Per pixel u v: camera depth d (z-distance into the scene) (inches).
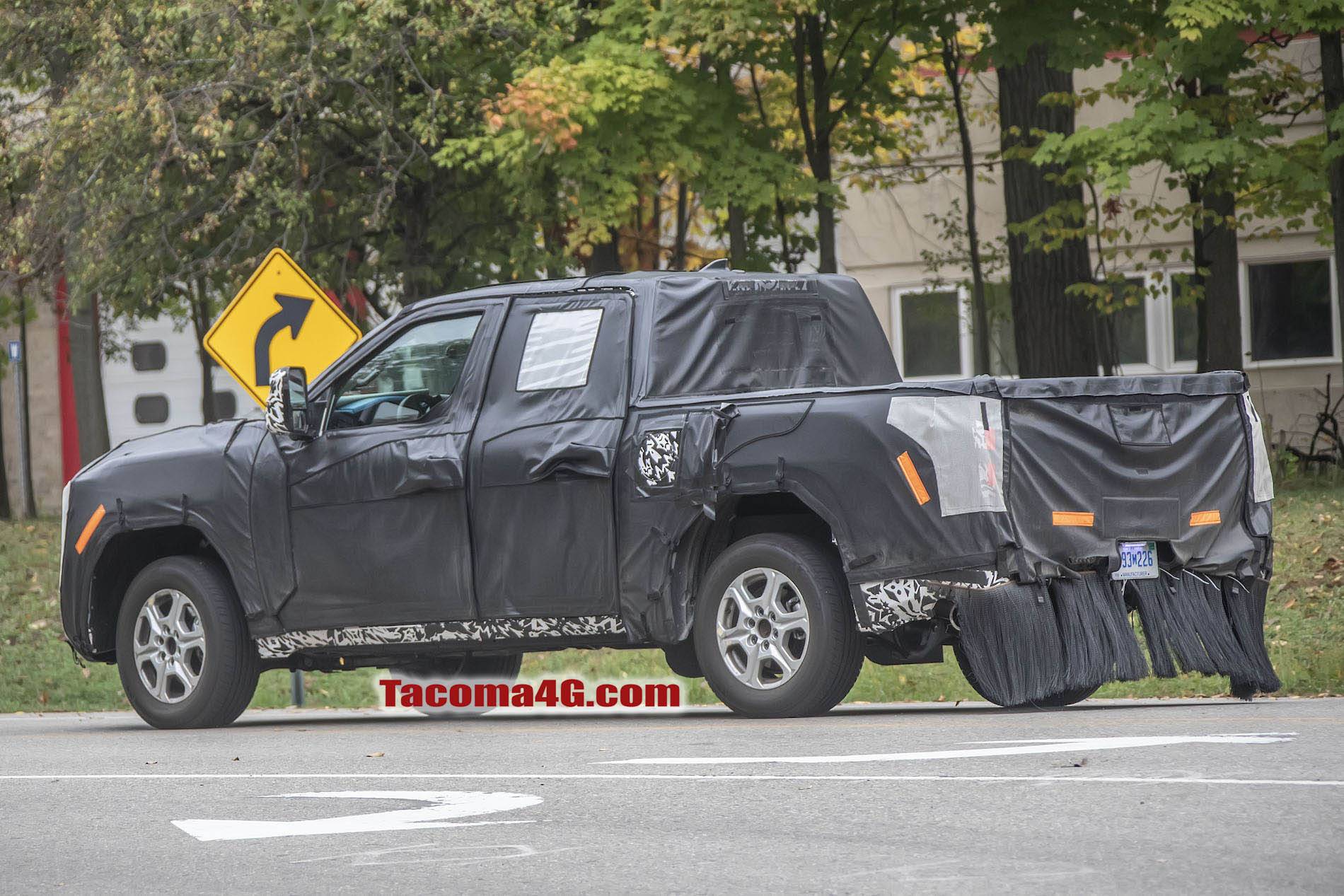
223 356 1184.2
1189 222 2114.9
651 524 850.8
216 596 981.8
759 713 827.4
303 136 2105.1
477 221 2245.3
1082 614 796.6
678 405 858.8
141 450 1026.7
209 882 465.1
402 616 921.5
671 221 2726.4
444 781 647.1
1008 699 772.6
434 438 917.8
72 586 1031.0
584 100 1822.1
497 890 437.4
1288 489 1881.2
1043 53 2122.3
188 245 2233.0
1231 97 1851.6
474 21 1958.7
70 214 2064.5
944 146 2849.4
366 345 962.7
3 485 2664.9
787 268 2469.2
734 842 489.7
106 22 1983.3
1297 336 2709.2
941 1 2063.2
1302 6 1726.1
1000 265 2817.4
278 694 1328.7
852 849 470.3
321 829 542.3
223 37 2021.4
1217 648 849.5
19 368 2901.1
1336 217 1845.5
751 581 833.5
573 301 905.5
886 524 792.3
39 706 1396.4
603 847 490.9
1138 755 626.5
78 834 561.9
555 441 880.3
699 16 1809.8
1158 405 843.4
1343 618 1286.9
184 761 771.4
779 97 2368.4
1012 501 781.3
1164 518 835.4
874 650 845.8
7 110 2103.8
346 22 1991.9
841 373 945.5
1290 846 446.6
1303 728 715.4
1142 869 426.6
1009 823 496.7
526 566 884.0
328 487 946.7
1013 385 795.4
